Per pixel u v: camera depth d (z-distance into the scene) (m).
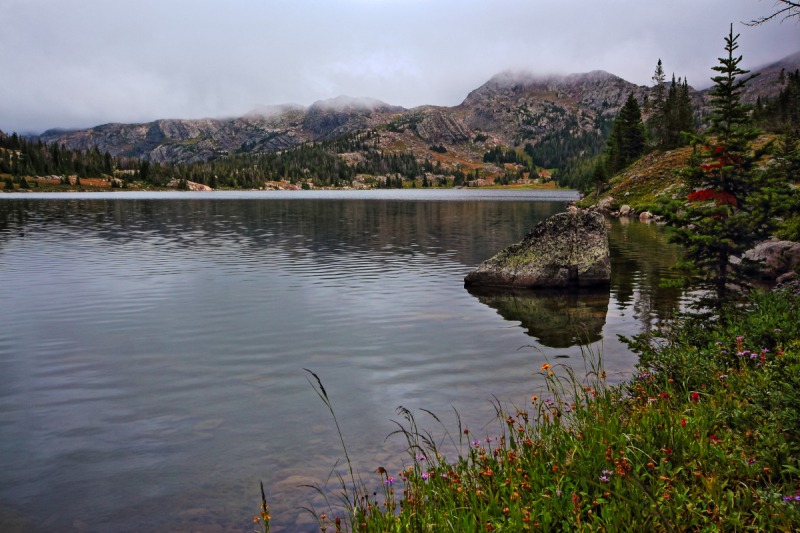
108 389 11.34
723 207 18.30
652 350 11.55
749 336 10.00
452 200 146.62
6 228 53.66
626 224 60.84
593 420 7.39
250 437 8.90
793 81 123.38
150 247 38.53
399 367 12.77
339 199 152.38
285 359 13.49
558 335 15.79
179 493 7.14
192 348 14.50
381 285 24.58
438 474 6.51
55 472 7.75
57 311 19.05
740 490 5.21
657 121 121.12
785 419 5.91
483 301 21.11
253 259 32.78
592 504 5.20
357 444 8.56
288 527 6.28
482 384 11.41
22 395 10.98
